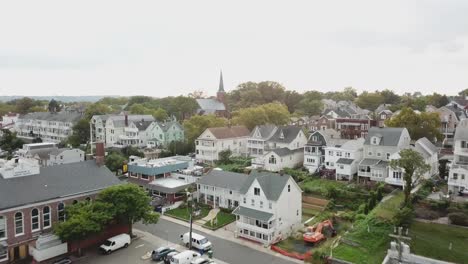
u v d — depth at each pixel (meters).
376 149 62.78
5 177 39.81
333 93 198.50
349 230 42.53
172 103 149.12
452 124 87.88
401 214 40.62
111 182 47.03
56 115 129.38
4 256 36.38
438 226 40.09
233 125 105.06
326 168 68.06
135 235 44.88
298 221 47.25
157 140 103.31
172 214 52.53
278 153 71.69
